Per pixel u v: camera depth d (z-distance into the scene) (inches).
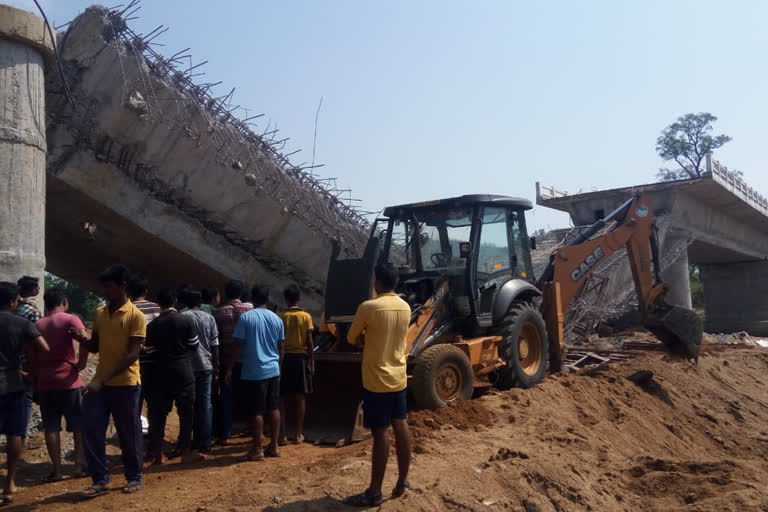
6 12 295.0
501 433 268.4
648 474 245.9
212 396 289.6
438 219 358.0
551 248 752.3
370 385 189.8
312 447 274.7
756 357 593.9
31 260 298.5
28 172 301.3
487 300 338.6
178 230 430.0
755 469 251.1
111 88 379.6
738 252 966.4
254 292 261.4
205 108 418.0
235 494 194.7
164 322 248.7
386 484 201.6
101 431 209.9
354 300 311.3
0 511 196.4
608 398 357.4
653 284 442.0
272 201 457.4
